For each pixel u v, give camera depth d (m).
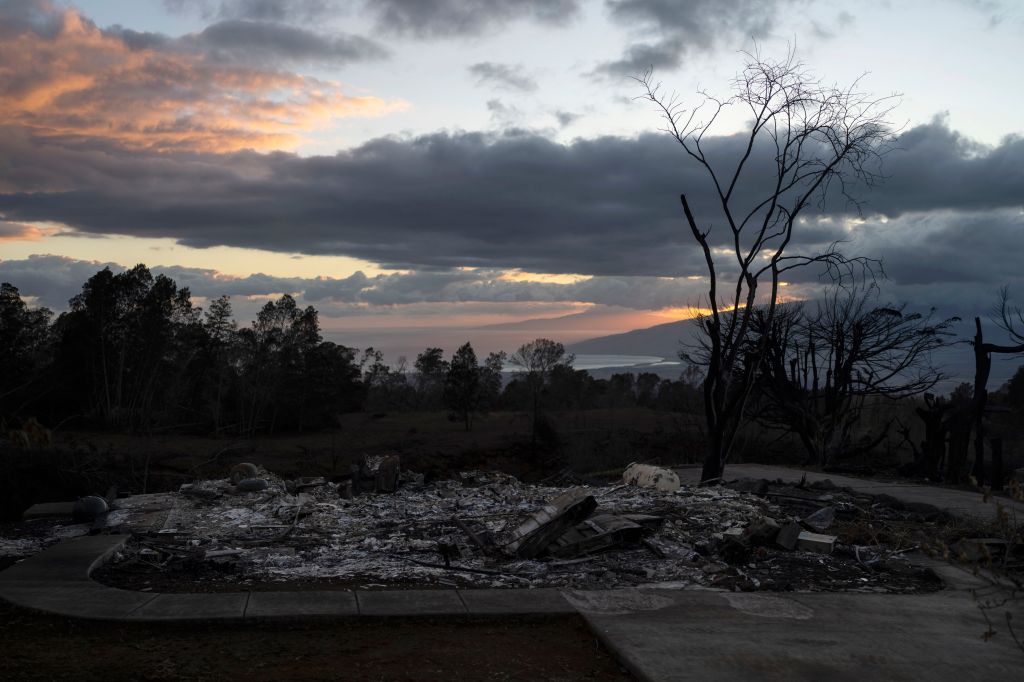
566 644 6.15
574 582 7.89
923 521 12.39
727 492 14.08
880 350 27.38
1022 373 39.47
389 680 5.19
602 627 6.31
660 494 13.53
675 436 33.56
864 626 6.58
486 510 11.91
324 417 69.38
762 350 17.44
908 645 6.10
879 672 5.47
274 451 43.72
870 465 25.84
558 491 13.90
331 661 5.55
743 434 30.73
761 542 9.70
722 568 8.52
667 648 5.81
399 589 7.47
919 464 22.00
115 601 6.69
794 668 5.47
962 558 5.46
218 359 68.44
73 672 5.19
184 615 6.31
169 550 8.83
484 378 88.69
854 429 31.42
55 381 48.25
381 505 12.36
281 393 67.19
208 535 9.88
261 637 6.08
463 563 8.65
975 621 6.89
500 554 9.04
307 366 68.94
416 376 110.50
